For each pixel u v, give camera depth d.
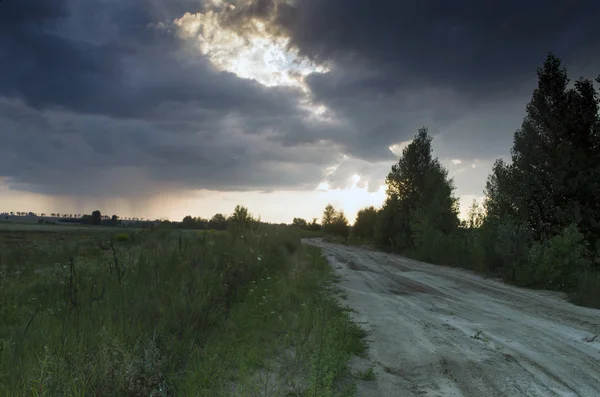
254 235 16.08
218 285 8.58
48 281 8.54
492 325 8.90
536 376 5.73
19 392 3.57
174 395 4.37
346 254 33.53
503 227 18.22
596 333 8.38
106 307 6.09
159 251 10.25
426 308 10.81
